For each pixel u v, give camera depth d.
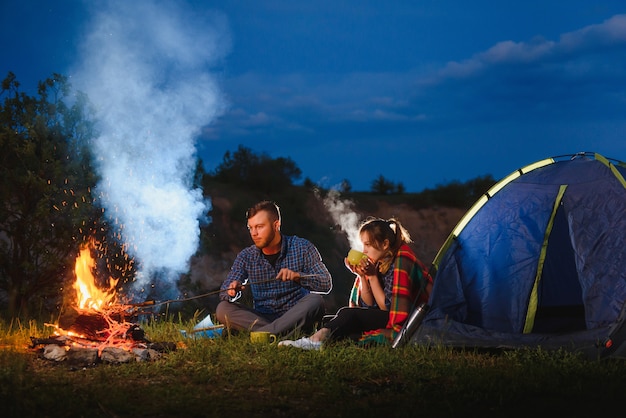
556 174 7.55
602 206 7.04
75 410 4.46
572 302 8.36
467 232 7.62
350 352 6.27
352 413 4.56
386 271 7.27
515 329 7.08
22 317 9.22
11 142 9.88
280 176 41.88
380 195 47.66
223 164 41.22
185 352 6.34
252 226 7.41
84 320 6.50
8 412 4.36
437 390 5.16
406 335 6.84
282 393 5.07
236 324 7.29
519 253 7.34
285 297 7.52
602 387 5.22
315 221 41.06
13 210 9.92
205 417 4.50
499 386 5.16
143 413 4.54
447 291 7.33
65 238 9.98
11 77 10.25
